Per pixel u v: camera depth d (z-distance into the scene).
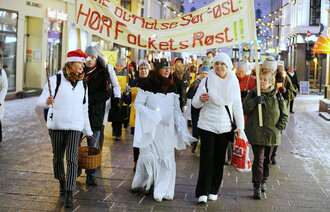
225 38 5.94
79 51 5.28
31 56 20.06
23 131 10.10
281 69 9.22
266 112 5.70
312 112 17.27
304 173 7.17
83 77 5.41
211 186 5.58
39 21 19.83
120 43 6.11
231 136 5.55
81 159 5.53
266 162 5.96
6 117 12.26
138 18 6.11
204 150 5.43
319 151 9.13
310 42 39.72
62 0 21.39
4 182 5.98
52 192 5.64
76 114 5.25
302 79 39.84
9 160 7.23
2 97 8.17
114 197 5.56
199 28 6.05
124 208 5.16
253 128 5.70
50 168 6.80
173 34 6.10
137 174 5.71
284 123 5.73
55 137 5.33
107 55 14.82
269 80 5.74
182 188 6.08
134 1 38.59
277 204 5.49
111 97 6.98
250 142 5.71
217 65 5.31
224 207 5.32
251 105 5.68
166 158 5.61
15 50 17.98
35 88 20.11
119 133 9.52
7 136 9.41
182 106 6.82
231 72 5.38
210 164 5.44
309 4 40.88
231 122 5.45
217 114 5.37
